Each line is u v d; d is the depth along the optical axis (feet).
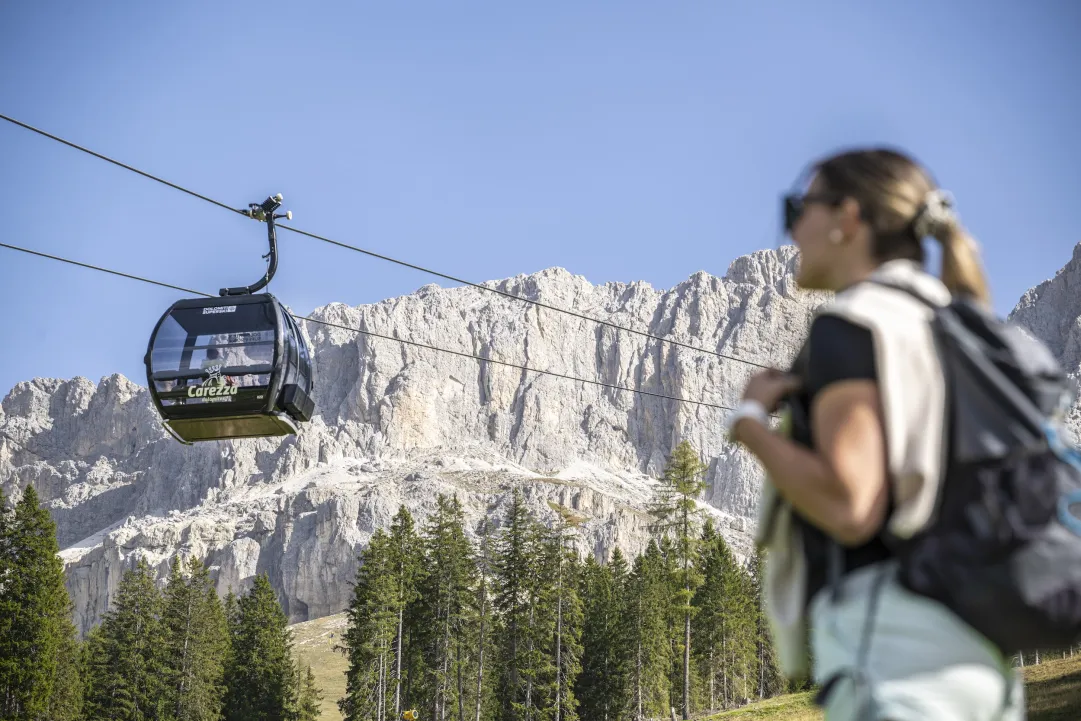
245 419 56.80
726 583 374.84
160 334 57.31
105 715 355.56
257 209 60.95
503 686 368.68
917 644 7.31
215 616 416.46
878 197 8.50
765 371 8.76
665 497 302.86
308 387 60.29
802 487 7.52
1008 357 7.57
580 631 358.43
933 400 7.46
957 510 7.43
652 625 356.59
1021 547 7.15
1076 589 7.11
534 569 349.20
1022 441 7.36
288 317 59.31
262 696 406.21
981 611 7.21
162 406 56.49
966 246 8.64
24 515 288.92
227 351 56.65
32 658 285.43
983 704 7.25
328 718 523.29
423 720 358.84
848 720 7.55
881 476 7.39
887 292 7.94
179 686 370.12
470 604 358.43
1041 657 193.67
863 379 7.56
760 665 421.18
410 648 368.48
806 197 8.86
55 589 291.38
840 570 8.00
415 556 368.68
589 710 387.96
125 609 376.68
